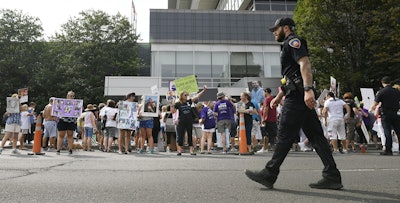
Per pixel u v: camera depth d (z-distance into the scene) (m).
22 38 37.88
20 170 5.64
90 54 36.75
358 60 21.97
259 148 13.88
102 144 13.45
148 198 3.48
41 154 9.54
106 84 27.64
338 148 11.70
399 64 20.44
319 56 22.23
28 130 14.10
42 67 38.50
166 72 35.22
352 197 3.50
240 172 5.46
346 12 21.67
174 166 6.30
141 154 10.01
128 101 10.60
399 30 18.88
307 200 3.37
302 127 4.13
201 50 36.12
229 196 3.57
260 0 40.22
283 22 4.10
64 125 9.78
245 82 29.94
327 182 3.96
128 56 38.50
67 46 37.75
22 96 12.96
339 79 21.12
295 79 3.94
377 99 9.13
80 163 6.77
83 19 38.12
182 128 9.67
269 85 29.92
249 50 36.81
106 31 37.97
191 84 13.52
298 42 3.83
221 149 13.13
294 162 6.98
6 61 36.50
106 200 3.40
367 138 11.52
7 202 3.31
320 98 12.39
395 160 7.43
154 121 11.98
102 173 5.32
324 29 22.20
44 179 4.71
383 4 20.39
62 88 36.84
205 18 36.94
